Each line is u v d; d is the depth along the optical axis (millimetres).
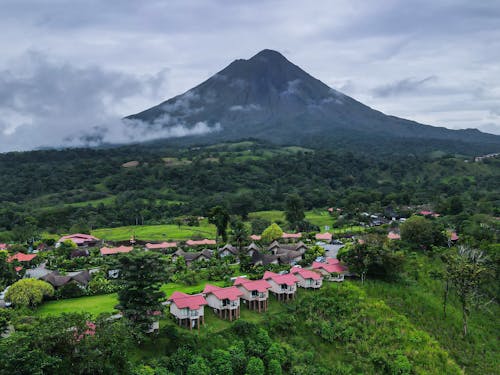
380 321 84312
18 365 49531
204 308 80812
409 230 128500
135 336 65500
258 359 69500
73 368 53812
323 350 78250
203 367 64562
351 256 101250
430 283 104875
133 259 68250
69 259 127125
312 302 88312
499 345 89125
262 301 85000
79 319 55969
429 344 81688
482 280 101188
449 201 191250
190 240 147375
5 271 98625
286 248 124812
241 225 148500
